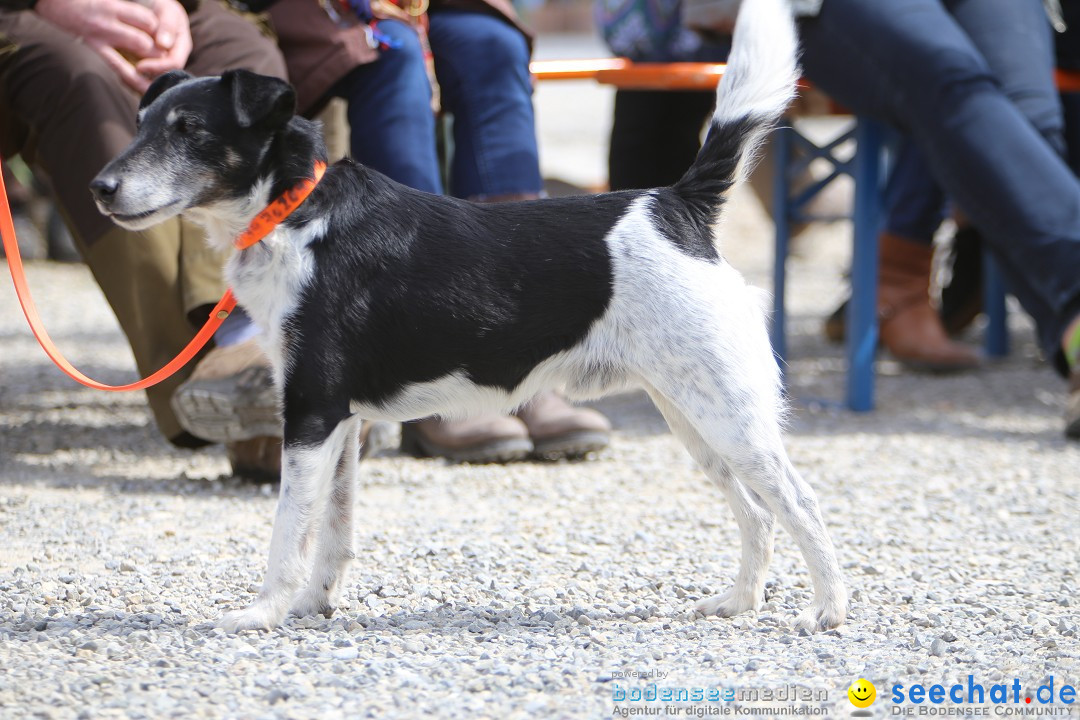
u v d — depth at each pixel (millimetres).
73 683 4617
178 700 4477
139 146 5289
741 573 5746
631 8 12242
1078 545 7004
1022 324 15648
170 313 7980
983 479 8523
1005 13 10438
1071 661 5027
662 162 12695
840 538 7117
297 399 5312
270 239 5309
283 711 4387
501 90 8977
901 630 5500
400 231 5438
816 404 10992
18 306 16000
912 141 11195
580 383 5590
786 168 11195
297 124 5449
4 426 9867
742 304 5453
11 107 8188
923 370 12617
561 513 7648
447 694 4586
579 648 5195
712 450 5734
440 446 8961
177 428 8227
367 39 8531
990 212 9578
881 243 12867
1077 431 9570
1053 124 10258
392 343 5383
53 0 8180
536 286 5406
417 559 6598
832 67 10125
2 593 5863
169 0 8172
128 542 6793
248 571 6281
